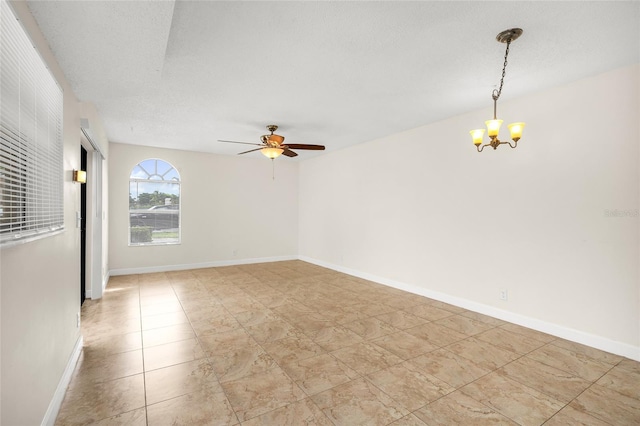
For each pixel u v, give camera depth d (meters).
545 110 3.17
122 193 5.65
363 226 5.58
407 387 2.23
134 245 5.80
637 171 2.62
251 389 2.19
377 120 4.19
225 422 1.86
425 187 4.44
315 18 2.01
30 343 1.55
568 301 3.03
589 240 2.89
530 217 3.30
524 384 2.27
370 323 3.44
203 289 4.80
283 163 7.34
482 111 3.73
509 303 3.49
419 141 4.53
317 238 6.85
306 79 2.92
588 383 2.29
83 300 4.13
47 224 1.85
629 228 2.67
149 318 3.55
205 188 6.42
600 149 2.82
